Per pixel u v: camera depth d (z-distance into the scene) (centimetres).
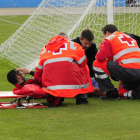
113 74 1281
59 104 1215
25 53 2238
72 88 1188
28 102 1262
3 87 1567
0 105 1216
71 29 2211
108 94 1322
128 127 958
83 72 1232
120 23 3850
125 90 1330
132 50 1282
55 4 2680
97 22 2598
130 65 1265
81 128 952
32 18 2605
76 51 1209
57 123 998
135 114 1089
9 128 956
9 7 7481
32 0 7450
